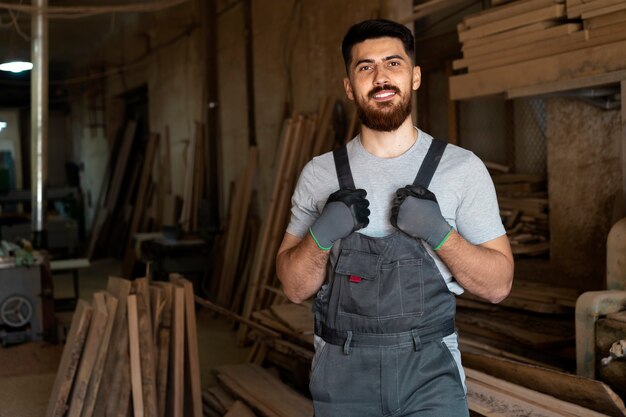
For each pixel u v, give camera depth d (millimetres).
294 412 3859
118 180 13906
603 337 2908
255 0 8297
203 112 9891
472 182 2027
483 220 2033
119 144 14562
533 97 4098
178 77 10945
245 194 8133
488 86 4129
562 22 3771
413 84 2139
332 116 6586
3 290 6219
